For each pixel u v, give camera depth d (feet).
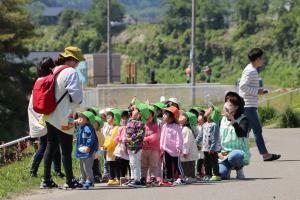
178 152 55.11
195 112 59.93
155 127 55.88
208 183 54.34
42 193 50.60
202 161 59.26
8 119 151.84
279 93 149.18
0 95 152.15
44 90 50.60
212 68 419.33
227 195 46.78
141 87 150.10
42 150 57.72
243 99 63.26
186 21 467.11
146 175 55.77
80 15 551.18
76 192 50.52
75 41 513.45
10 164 69.31
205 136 57.16
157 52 456.45
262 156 68.44
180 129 55.47
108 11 204.33
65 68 50.85
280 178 54.65
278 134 98.37
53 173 60.29
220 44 431.43
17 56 159.94
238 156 56.08
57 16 608.19
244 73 65.26
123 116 58.08
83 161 53.26
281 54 382.63
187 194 47.88
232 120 57.41
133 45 482.69
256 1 443.32
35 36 163.02
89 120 53.47
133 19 572.51
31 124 57.57
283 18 391.65
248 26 428.97
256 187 49.98
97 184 57.31
